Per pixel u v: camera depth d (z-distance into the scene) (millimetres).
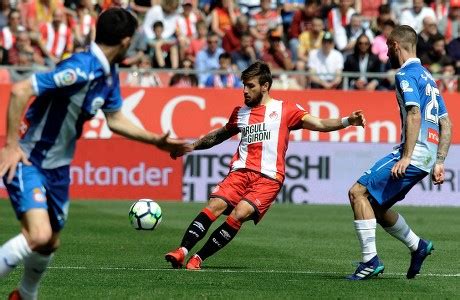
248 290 22469
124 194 49656
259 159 26484
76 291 22062
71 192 49562
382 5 57000
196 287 22844
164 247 31797
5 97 49969
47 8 60344
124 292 21953
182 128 50562
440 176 24562
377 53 55875
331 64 54938
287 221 41688
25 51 53219
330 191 50562
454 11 61344
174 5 59188
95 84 17953
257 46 60094
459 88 51969
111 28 17859
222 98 50562
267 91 26891
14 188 17969
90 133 50031
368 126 50781
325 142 50531
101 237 34281
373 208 24562
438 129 24500
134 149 49750
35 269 18547
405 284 23891
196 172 50031
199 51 56031
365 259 24500
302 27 59375
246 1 64812
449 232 38219
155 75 51188
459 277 25469
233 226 26094
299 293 22109
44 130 18094
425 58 55000
